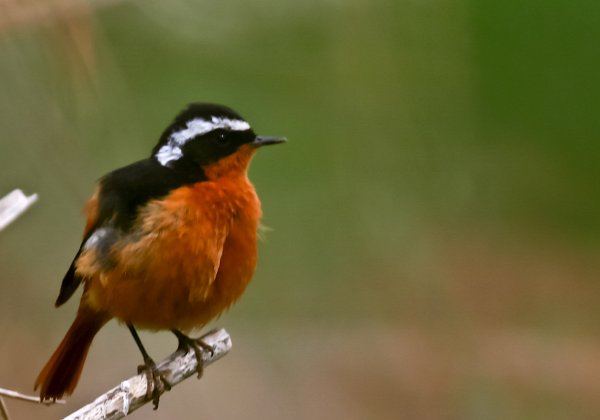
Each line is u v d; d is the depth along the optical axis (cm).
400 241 1484
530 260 1486
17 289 1342
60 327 1358
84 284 940
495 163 1443
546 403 1416
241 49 1334
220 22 1314
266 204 1458
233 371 1455
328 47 1352
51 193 1274
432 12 1336
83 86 1145
